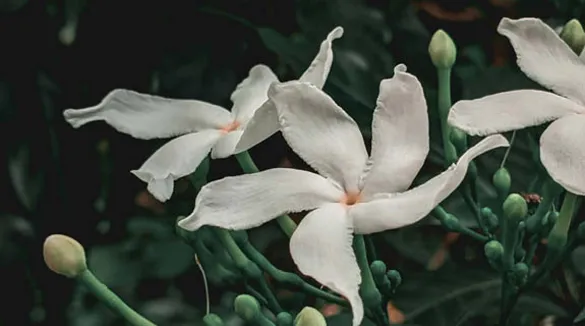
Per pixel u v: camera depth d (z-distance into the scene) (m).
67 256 0.21
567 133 0.21
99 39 0.32
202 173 0.23
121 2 0.32
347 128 0.21
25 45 0.32
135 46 0.32
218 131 0.23
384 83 0.21
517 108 0.21
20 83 0.32
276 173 0.21
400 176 0.21
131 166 0.33
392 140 0.21
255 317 0.22
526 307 0.25
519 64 0.22
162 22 0.32
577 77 0.22
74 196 0.33
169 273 0.30
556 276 0.26
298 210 0.20
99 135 0.33
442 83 0.23
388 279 0.22
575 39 0.24
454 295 0.25
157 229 0.31
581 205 0.25
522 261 0.23
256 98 0.24
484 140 0.20
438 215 0.23
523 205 0.22
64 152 0.33
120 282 0.30
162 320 0.31
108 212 0.33
